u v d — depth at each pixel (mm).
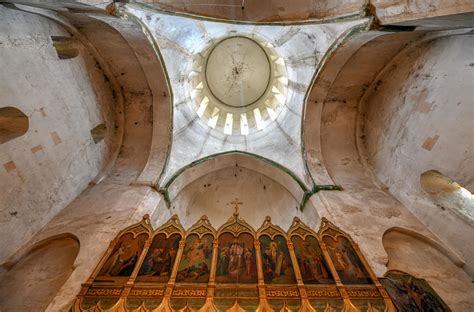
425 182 6582
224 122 12086
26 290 4676
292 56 9383
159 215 7363
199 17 6527
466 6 3611
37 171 5625
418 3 4387
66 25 5777
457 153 5574
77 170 6863
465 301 4594
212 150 9859
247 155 9781
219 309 3621
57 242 5586
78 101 6738
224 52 12422
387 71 7457
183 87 9539
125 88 8055
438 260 5621
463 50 5336
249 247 4828
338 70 7539
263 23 6781
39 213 5652
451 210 5891
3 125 5195
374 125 8203
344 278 4250
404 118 7020
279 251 4781
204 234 5086
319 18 6285
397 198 7141
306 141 8656
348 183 7781
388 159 7629
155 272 4254
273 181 9773
